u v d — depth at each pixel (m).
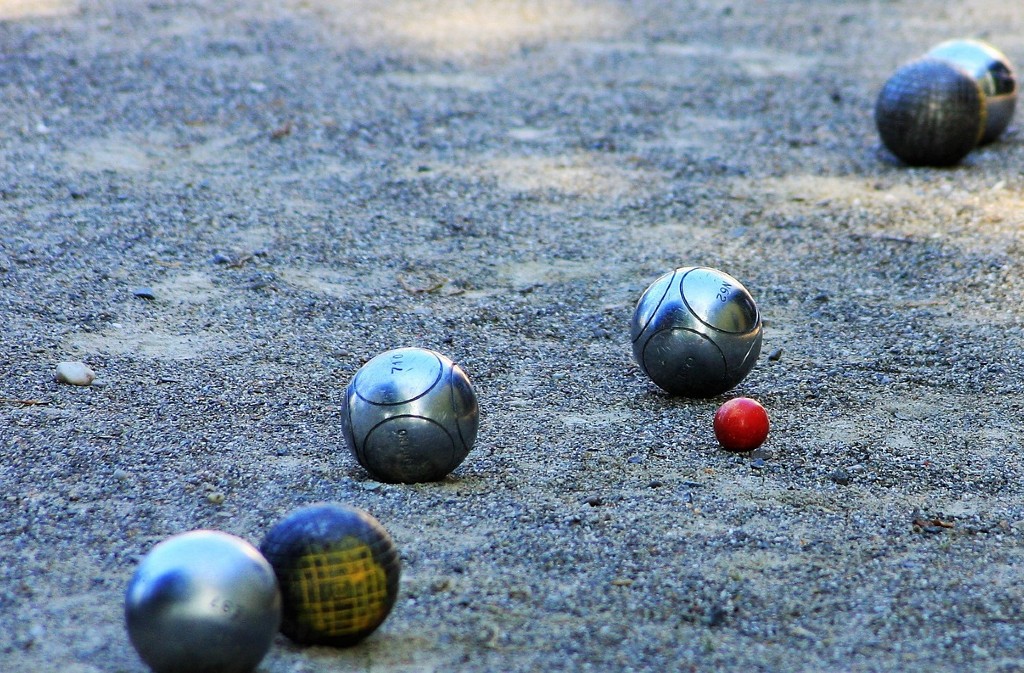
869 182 2.88
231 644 2.03
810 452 2.31
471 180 2.88
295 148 2.96
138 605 2.03
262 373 2.42
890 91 2.91
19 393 2.37
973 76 3.01
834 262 2.67
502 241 2.72
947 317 2.55
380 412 2.24
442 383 2.24
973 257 2.66
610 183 2.88
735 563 2.17
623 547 2.19
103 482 2.24
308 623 2.07
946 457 2.31
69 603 2.12
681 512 2.23
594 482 2.27
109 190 2.81
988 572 2.17
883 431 2.35
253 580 2.03
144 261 2.63
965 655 2.09
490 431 2.34
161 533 2.19
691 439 2.33
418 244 2.70
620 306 2.58
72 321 2.50
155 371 2.42
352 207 2.79
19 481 2.24
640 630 2.11
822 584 2.15
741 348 2.37
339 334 2.50
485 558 2.17
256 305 2.55
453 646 2.09
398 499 2.23
